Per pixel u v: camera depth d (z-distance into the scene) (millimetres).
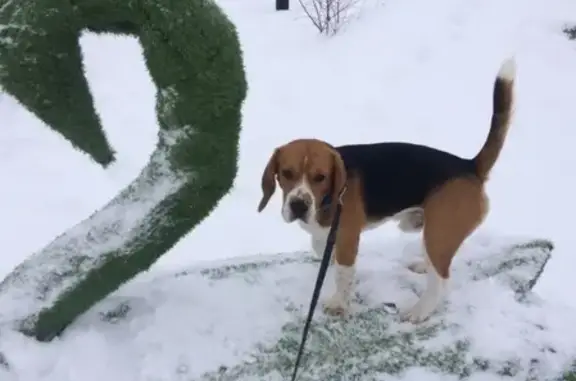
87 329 2043
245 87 1919
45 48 1848
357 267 2342
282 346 2008
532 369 1965
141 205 1968
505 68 2072
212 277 2299
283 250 3332
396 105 4578
